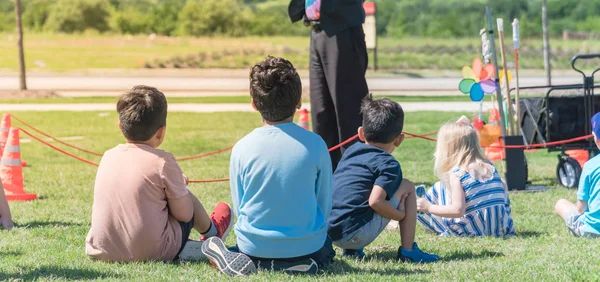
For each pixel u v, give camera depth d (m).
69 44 77.19
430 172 18.17
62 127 29.91
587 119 15.48
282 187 7.68
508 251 9.12
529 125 16.55
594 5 96.94
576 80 48.19
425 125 29.14
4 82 49.62
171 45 79.81
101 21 92.88
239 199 7.95
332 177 8.84
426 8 99.69
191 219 8.64
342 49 12.82
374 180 8.61
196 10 93.38
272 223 7.74
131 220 8.22
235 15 95.25
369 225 8.55
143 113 8.39
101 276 7.62
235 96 43.72
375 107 8.90
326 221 8.07
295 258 7.77
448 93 44.19
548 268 7.87
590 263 8.08
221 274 7.68
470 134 10.36
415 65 64.00
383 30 95.25
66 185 16.27
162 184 8.30
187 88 48.16
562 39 86.62
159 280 7.38
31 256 8.76
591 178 10.05
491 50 15.98
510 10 98.06
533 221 11.62
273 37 93.12
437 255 8.80
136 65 63.28
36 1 95.62
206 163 20.78
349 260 8.60
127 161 8.38
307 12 13.16
